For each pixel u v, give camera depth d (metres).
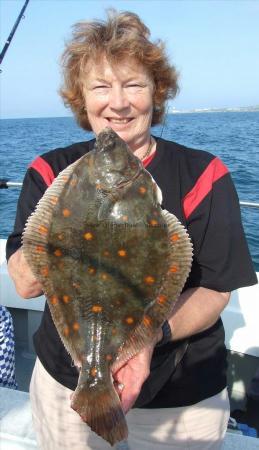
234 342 1.37
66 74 0.86
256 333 1.35
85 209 0.68
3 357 1.19
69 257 0.67
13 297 1.64
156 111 0.89
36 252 0.67
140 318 0.67
